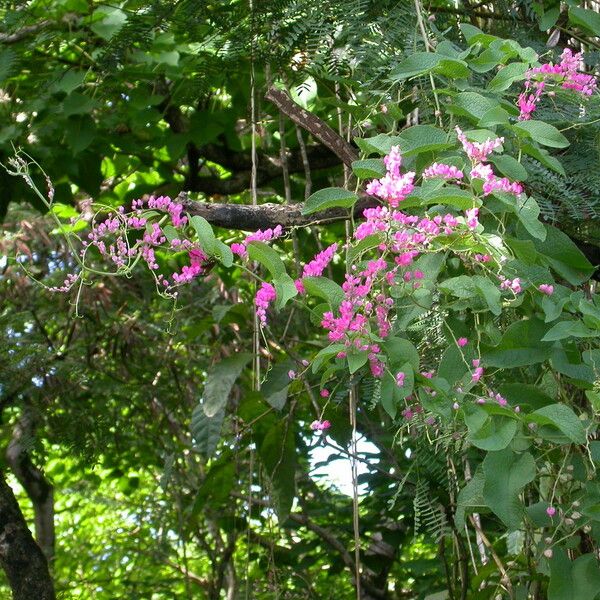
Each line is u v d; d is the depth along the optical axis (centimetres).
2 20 269
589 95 159
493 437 130
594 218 171
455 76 155
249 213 173
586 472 147
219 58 230
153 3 223
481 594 199
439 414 135
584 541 165
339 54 195
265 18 206
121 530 552
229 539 357
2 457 387
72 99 288
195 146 324
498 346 144
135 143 326
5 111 311
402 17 184
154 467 469
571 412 128
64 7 275
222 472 259
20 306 358
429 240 137
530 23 211
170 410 375
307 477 351
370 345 136
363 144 146
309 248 316
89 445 339
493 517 229
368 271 138
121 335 361
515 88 175
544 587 194
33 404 330
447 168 138
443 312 148
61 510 542
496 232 145
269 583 290
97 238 147
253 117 221
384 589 356
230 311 260
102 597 488
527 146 147
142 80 297
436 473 197
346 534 353
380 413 225
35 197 325
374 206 181
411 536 320
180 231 148
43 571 246
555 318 139
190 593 424
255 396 232
